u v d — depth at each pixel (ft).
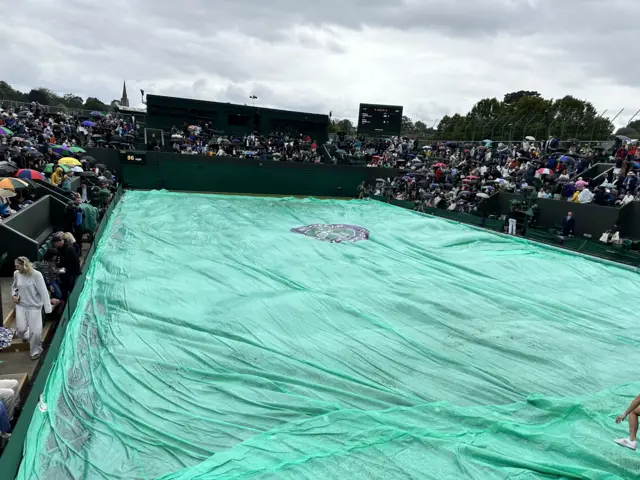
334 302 35.01
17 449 16.97
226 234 56.03
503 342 30.32
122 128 115.55
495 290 41.70
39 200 45.47
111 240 50.49
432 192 91.50
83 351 26.53
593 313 37.35
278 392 23.04
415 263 49.42
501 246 59.62
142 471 17.51
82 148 89.20
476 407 22.13
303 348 28.04
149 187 95.50
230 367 25.31
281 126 131.34
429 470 17.51
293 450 18.45
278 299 35.19
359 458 17.98
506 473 17.48
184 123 120.06
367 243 57.00
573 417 21.43
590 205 65.05
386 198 95.71
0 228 34.24
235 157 102.27
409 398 23.20
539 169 83.05
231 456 17.95
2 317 26.37
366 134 139.23
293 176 105.19
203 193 97.40
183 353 26.58
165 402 22.02
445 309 35.78
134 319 30.42
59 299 30.45
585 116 126.62
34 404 19.76
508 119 144.36
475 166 104.58
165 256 45.39
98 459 18.10
